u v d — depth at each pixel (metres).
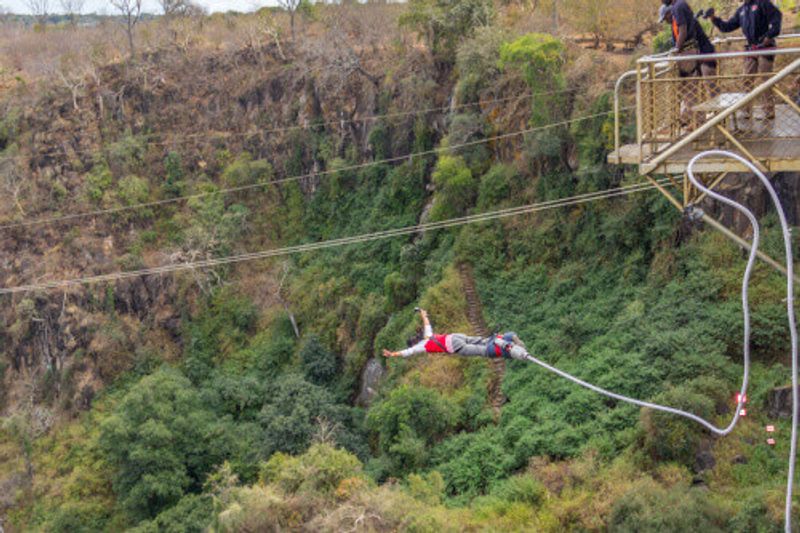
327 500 35.75
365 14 79.38
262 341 63.91
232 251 70.62
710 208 41.44
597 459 35.00
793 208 37.41
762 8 15.51
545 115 51.12
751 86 13.85
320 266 65.81
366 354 55.72
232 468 49.53
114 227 71.88
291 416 49.38
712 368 35.28
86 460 57.19
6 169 74.81
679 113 14.46
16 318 69.25
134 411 50.59
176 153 76.12
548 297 47.69
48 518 54.12
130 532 45.75
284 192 73.19
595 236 47.66
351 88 69.88
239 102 77.81
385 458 42.50
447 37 62.06
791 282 11.23
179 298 68.06
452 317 49.66
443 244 55.44
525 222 51.88
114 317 67.88
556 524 32.09
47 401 66.06
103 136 77.44
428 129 62.31
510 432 39.50
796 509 26.95
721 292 38.84
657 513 29.03
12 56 96.69
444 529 32.19
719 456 32.03
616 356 39.34
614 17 56.88
